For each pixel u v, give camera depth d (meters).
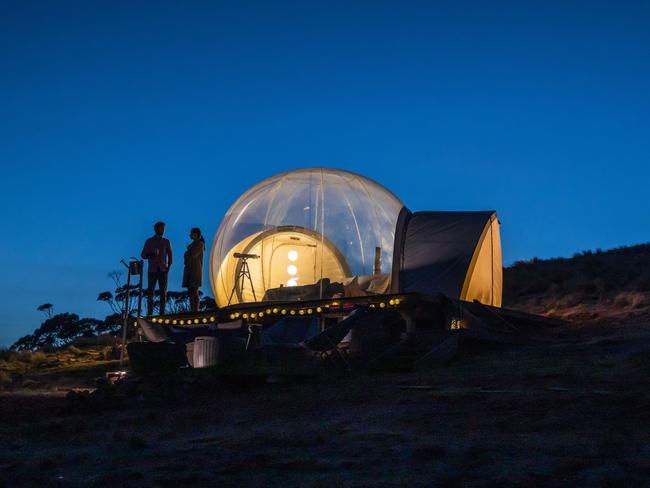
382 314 15.11
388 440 7.54
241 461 6.80
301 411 10.02
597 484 5.48
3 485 6.06
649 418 7.89
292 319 16.41
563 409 8.66
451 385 11.23
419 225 18.86
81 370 18.11
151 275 18.50
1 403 12.47
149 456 7.29
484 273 18.52
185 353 14.02
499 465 6.19
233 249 20.16
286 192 20.47
